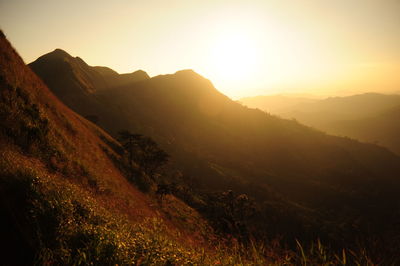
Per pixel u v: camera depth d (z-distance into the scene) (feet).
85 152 77.51
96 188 51.31
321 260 10.76
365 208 434.71
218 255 14.79
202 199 225.97
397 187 573.33
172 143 575.79
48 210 15.89
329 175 570.87
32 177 20.20
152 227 21.85
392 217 389.19
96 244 12.47
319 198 465.88
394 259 9.02
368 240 10.03
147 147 186.91
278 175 538.06
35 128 45.80
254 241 13.70
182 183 276.62
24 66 78.33
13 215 11.75
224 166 521.24
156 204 103.65
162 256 13.55
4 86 50.52
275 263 12.00
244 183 435.12
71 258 11.80
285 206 349.20
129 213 51.31
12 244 10.54
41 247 11.20
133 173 130.82
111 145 159.63
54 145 49.70
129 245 13.65
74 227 14.97
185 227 90.58
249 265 12.84
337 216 382.22
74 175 47.29
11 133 40.22
